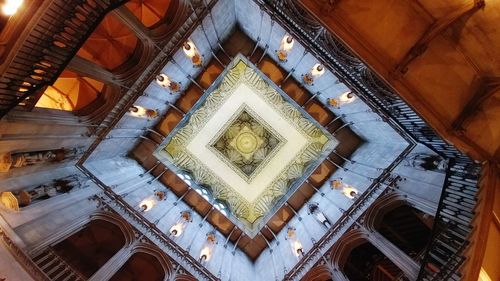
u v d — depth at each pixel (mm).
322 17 9016
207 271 14852
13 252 9594
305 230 16984
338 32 9094
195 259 15008
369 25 9070
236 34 18188
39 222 11297
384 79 9289
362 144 18625
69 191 13273
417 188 12562
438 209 9758
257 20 15523
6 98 9094
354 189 15773
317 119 18594
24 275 9422
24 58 8938
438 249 9547
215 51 17812
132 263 16000
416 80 9266
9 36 8609
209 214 19438
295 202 19328
